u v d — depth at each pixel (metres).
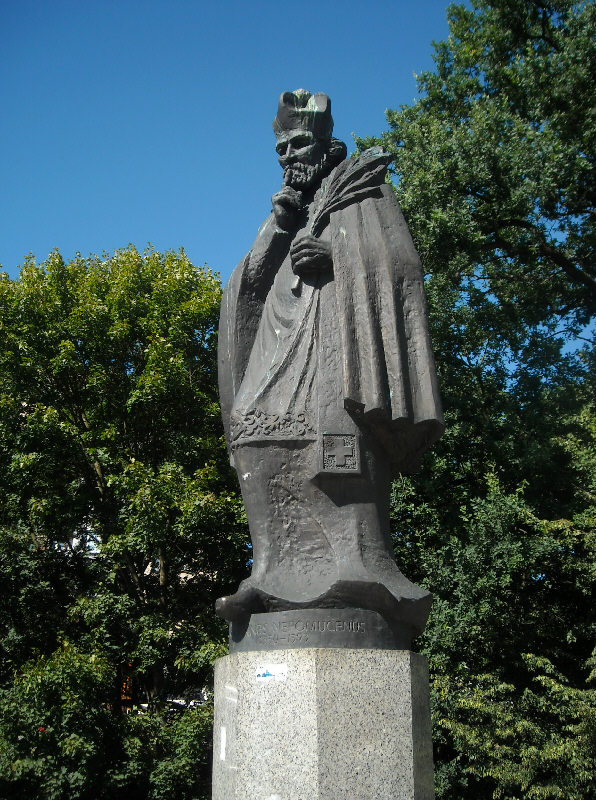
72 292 19.28
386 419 4.96
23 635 17.36
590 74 19.92
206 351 19.14
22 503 17.84
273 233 5.70
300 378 5.13
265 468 5.00
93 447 17.81
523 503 16.08
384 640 4.57
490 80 21.61
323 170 5.95
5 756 14.23
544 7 21.80
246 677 4.39
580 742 12.71
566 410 19.36
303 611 4.56
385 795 4.12
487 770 13.08
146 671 16.92
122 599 16.19
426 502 17.47
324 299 5.29
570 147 18.66
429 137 19.23
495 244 20.67
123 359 18.97
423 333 5.14
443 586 15.28
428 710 4.57
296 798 4.09
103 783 14.62
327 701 4.23
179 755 14.67
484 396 19.02
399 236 5.36
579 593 16.34
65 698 14.09
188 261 19.89
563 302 21.72
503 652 15.08
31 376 18.44
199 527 16.38
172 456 18.25
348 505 4.89
